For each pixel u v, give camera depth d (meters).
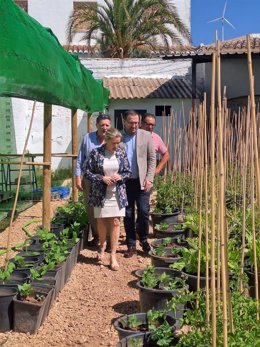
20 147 12.04
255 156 2.42
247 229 4.38
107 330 3.35
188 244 4.52
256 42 12.08
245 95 12.38
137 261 4.89
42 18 19.67
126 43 16.20
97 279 4.39
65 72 4.87
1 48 3.19
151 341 2.72
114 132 4.38
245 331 2.45
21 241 5.66
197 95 12.54
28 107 12.59
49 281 3.75
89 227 5.61
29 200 8.34
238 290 3.12
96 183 4.51
